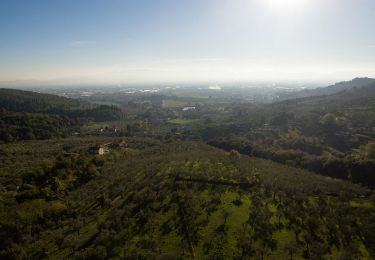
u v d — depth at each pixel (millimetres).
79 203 74312
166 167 83125
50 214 67750
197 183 68000
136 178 80938
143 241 48969
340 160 91688
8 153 132000
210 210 55562
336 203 58688
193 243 47250
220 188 65062
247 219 52438
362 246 45469
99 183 87438
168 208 57906
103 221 59000
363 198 63594
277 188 64625
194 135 178250
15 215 66188
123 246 48719
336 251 44438
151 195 63812
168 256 43844
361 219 52188
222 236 48062
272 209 55844
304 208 56219
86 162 101438
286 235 48156
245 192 63031
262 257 43125
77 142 161750
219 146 140375
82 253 48000
